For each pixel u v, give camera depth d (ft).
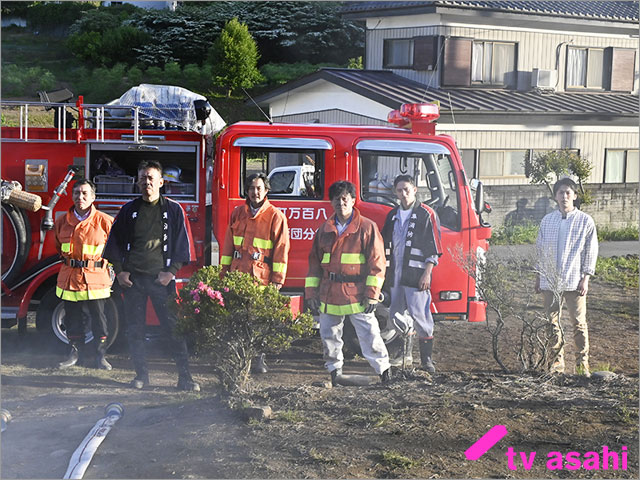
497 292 23.75
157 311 24.13
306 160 28.12
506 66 68.28
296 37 133.49
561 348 23.57
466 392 20.74
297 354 28.96
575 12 68.69
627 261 50.88
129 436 18.43
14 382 24.30
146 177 23.97
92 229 25.82
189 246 24.50
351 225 22.58
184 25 134.31
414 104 28.50
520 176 65.67
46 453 17.88
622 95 74.59
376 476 15.74
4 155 28.04
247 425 18.48
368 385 22.40
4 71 119.96
